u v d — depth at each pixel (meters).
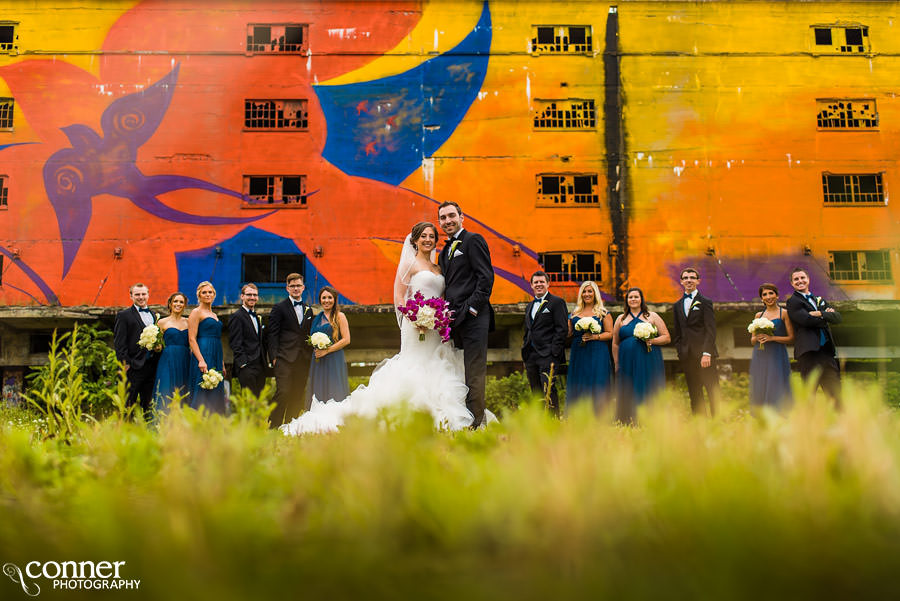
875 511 0.81
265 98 19.92
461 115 19.95
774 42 20.47
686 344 8.73
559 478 0.81
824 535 0.72
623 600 0.66
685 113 20.11
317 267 19.20
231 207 19.41
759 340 8.32
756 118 20.16
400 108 19.97
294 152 19.70
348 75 20.06
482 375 6.01
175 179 19.44
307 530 0.80
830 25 20.56
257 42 20.69
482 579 0.69
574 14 20.44
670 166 19.89
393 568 0.71
